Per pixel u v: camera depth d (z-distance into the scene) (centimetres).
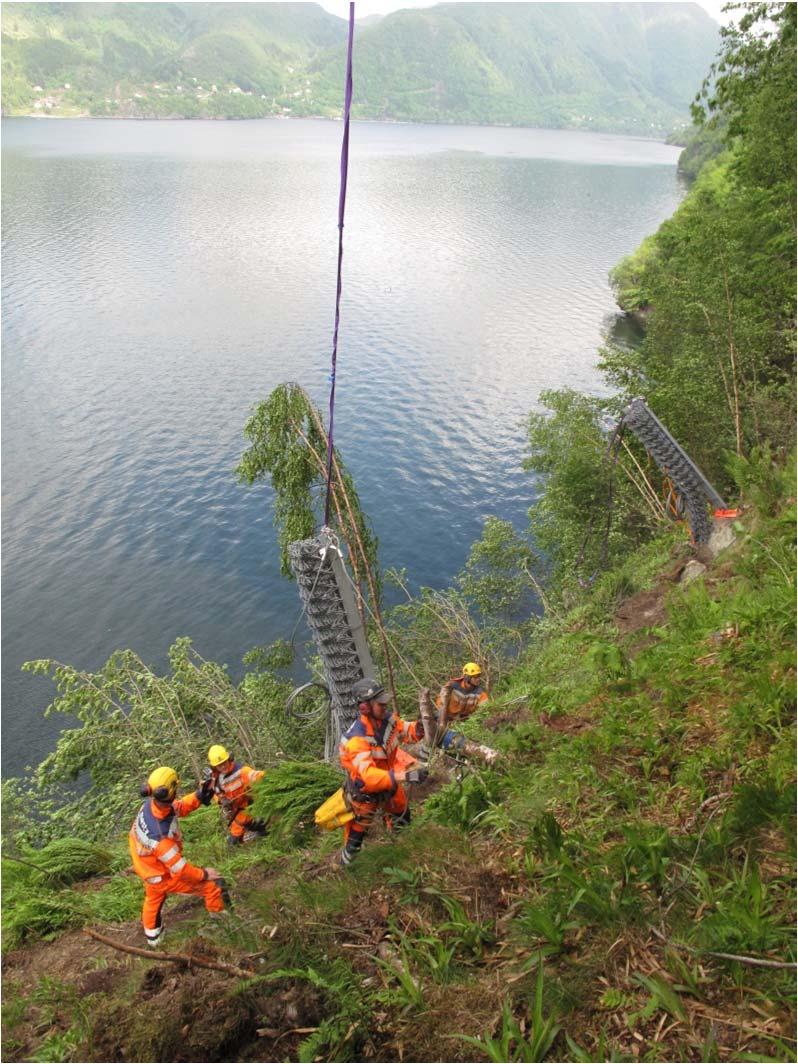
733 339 2298
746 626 736
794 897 404
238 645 3188
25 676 2966
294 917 489
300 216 14650
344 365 6762
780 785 474
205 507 4353
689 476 1619
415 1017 402
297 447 1357
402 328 7862
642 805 531
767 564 990
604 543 2033
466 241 12650
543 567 2702
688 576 1397
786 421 2191
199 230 13075
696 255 2403
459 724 913
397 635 1970
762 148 2377
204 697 1478
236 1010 423
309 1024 414
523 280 9906
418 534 4078
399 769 571
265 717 1532
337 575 975
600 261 11088
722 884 430
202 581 3650
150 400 5916
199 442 5188
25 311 8194
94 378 6325
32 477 4641
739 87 2436
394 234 13162
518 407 5822
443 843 533
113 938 619
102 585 3616
